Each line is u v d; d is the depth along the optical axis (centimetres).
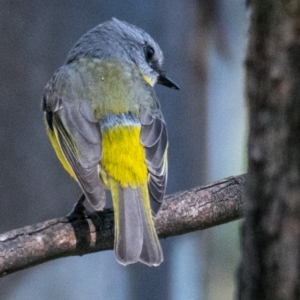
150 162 950
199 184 1383
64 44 1230
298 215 480
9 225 1220
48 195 1227
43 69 1225
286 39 479
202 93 1372
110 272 1257
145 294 1307
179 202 925
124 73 1088
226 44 1443
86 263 1241
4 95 1216
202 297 1469
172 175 1351
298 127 478
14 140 1222
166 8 1314
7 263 838
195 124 1370
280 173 484
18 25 1216
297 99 478
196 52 1349
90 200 895
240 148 1775
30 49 1221
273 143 486
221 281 1622
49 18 1224
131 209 906
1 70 1217
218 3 1359
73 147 986
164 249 1364
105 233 887
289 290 482
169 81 1255
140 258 866
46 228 863
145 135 981
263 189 491
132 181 929
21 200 1222
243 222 505
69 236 868
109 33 1173
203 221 933
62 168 1233
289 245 483
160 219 915
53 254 864
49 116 1082
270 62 484
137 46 1200
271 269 488
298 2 475
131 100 1034
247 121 502
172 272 1367
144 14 1298
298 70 478
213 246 1623
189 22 1332
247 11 504
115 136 977
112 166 941
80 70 1095
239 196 937
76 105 1038
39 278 1220
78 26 1235
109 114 1011
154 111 1028
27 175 1224
